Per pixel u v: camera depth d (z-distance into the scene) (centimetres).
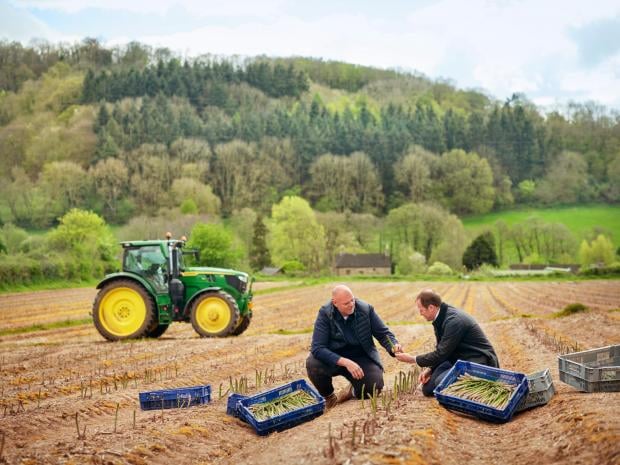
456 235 8675
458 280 6222
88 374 1089
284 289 4484
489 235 8619
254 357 1262
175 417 718
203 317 1686
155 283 1700
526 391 655
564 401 648
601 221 10550
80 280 4384
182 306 1720
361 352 789
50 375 1084
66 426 716
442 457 513
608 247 8506
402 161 11769
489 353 748
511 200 11744
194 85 13712
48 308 2745
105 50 15675
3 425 685
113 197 9556
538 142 13338
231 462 569
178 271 1711
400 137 12456
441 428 594
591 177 12262
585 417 559
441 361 741
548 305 3109
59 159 10550
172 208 9225
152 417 726
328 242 8881
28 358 1295
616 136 13438
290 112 14575
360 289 4659
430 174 11675
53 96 12888
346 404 761
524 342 1403
